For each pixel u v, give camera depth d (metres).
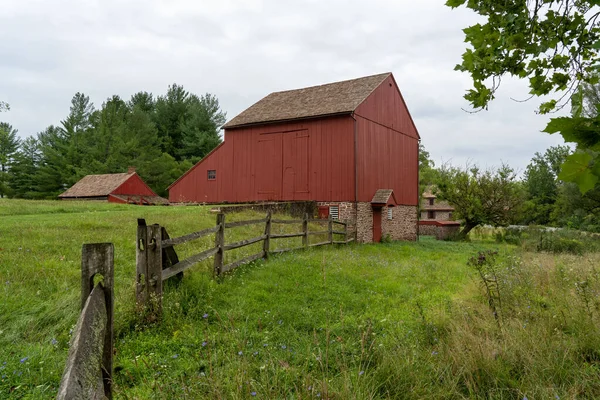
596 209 25.25
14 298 5.38
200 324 4.89
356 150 18.44
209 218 14.01
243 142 21.78
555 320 4.64
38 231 9.90
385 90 21.81
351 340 4.44
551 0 2.27
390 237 21.34
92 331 2.07
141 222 5.00
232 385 3.11
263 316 5.23
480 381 3.36
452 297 6.70
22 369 3.58
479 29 2.41
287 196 20.23
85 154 49.22
